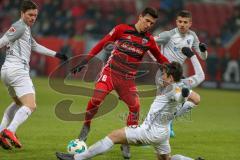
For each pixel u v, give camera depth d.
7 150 24.09
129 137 19.67
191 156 24.66
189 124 35.66
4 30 73.50
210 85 68.19
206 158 24.33
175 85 19.50
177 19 27.11
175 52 27.47
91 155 19.97
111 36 23.72
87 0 84.81
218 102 52.78
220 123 37.38
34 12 23.03
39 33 74.94
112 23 76.88
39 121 34.03
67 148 23.61
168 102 19.53
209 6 89.44
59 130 30.73
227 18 86.69
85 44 69.12
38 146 25.52
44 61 68.75
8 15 77.19
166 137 19.77
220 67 68.31
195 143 28.17
